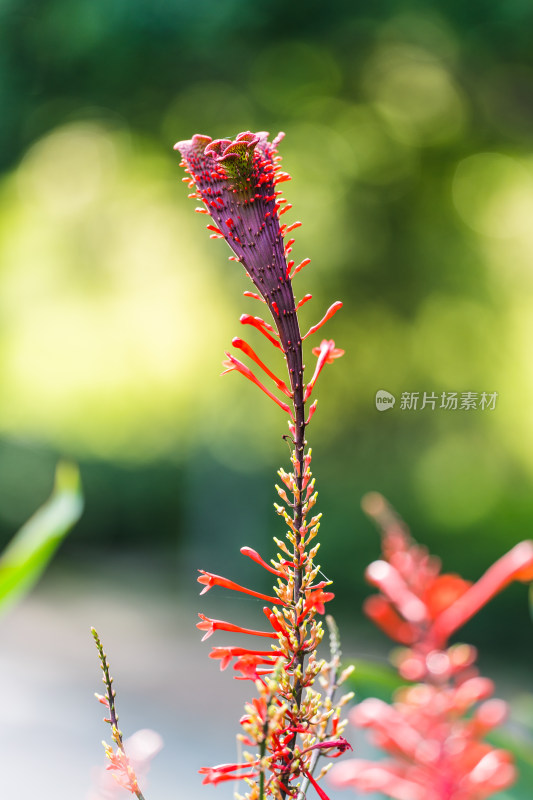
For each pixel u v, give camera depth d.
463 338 12.66
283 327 1.00
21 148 10.56
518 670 9.37
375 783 1.65
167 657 10.02
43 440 17.81
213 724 7.56
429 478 12.88
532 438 13.05
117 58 9.23
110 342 18.00
